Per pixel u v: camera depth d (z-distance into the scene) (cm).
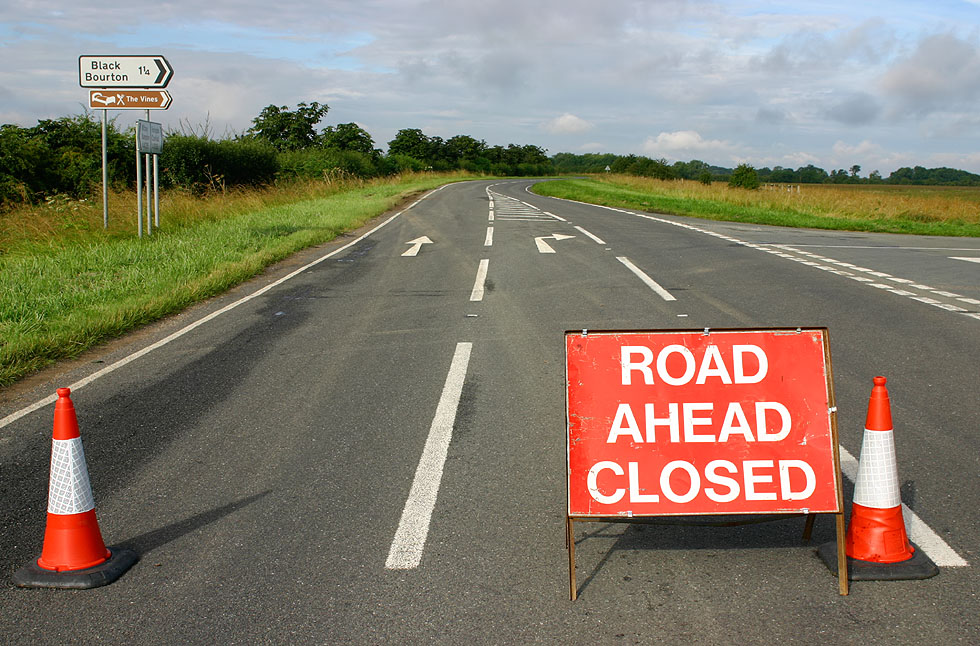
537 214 2642
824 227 2434
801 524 430
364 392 657
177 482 480
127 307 952
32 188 2639
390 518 430
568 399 388
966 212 3003
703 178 8269
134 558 388
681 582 366
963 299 1054
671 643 316
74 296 1012
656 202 3341
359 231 2052
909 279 1232
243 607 345
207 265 1298
